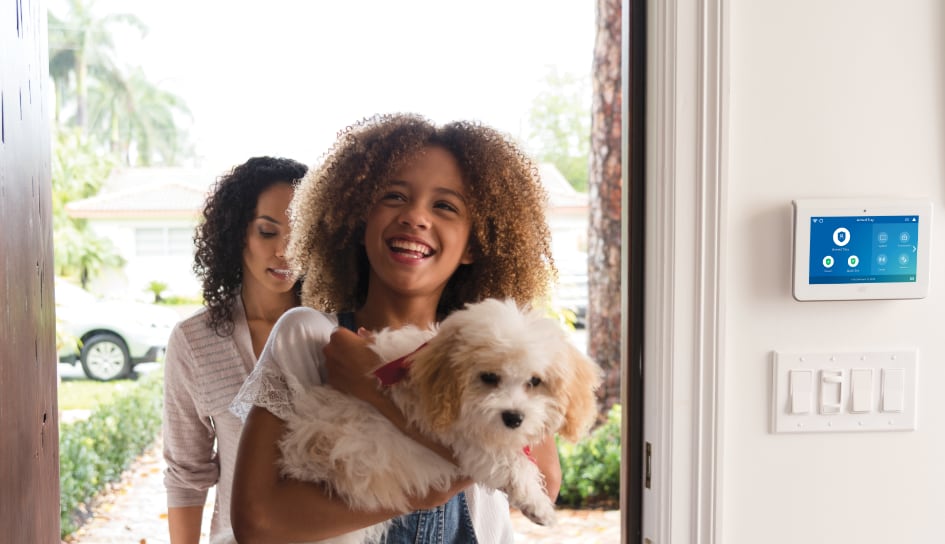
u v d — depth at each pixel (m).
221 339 2.33
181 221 7.42
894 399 1.42
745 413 1.41
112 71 7.66
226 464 2.28
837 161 1.40
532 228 1.49
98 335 6.37
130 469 5.28
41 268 1.11
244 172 2.35
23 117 1.03
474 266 1.49
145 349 6.43
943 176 1.41
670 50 1.35
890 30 1.39
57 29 7.62
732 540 1.42
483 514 1.36
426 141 1.44
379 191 1.42
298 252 1.57
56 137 7.26
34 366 1.07
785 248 1.40
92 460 4.92
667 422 1.39
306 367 1.26
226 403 2.28
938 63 1.40
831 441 1.42
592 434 5.11
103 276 7.20
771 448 1.42
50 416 1.15
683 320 1.38
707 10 1.35
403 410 1.13
